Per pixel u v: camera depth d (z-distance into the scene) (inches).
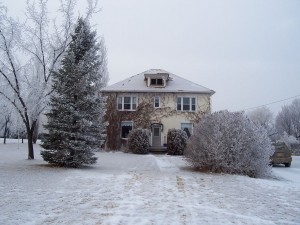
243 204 305.4
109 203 290.4
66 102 586.9
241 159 561.9
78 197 313.9
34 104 691.4
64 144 569.0
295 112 2950.3
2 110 762.8
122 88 1266.0
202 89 1262.3
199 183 435.5
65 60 597.9
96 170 554.6
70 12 727.1
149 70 1450.5
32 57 716.7
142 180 447.8
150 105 1252.5
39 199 297.7
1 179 406.3
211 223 231.9
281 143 858.1
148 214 253.0
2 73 675.4
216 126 579.5
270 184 454.9
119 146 1232.2
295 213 275.3
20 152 941.2
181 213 259.6
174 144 1079.6
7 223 217.8
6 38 673.0
